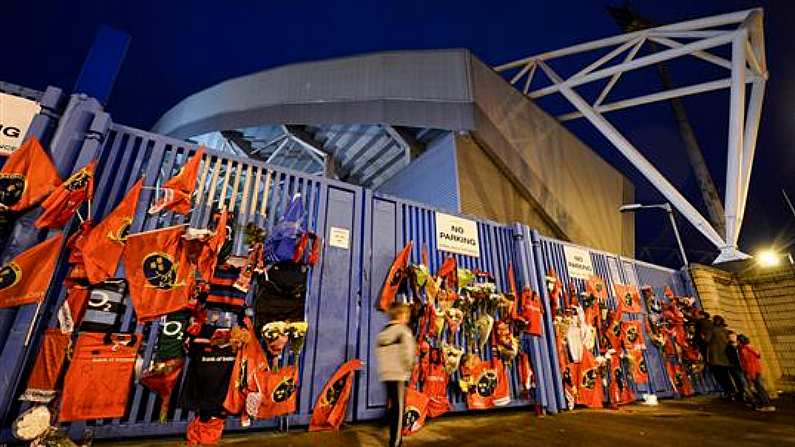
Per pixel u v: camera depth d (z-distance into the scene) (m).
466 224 6.92
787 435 4.76
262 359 4.25
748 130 17.84
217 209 4.53
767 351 11.41
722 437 4.62
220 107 16.25
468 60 12.09
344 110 12.91
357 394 4.87
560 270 7.99
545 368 6.54
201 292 4.08
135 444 3.59
